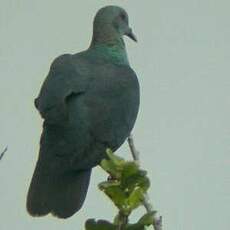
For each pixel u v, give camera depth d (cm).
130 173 740
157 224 840
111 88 1266
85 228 742
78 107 1218
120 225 739
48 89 1202
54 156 1195
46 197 1171
